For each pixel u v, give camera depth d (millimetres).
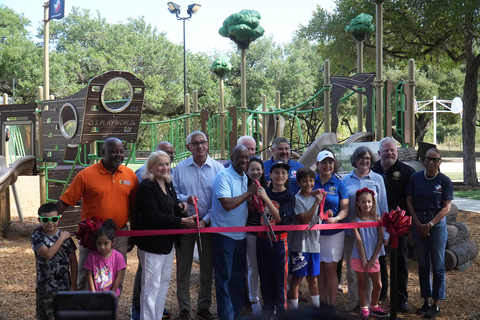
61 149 8516
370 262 4582
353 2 16781
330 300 4688
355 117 32906
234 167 4379
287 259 4367
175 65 39406
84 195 4145
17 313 4848
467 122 17078
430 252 4859
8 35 44844
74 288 4008
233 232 4316
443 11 14820
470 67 16578
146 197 4082
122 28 42312
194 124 11734
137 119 7758
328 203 4695
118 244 4133
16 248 7848
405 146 8234
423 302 5258
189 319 4730
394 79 30750
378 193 4895
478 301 5266
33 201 12789
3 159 8344
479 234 8703
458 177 20016
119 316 4809
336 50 17422
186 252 4676
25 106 9125
